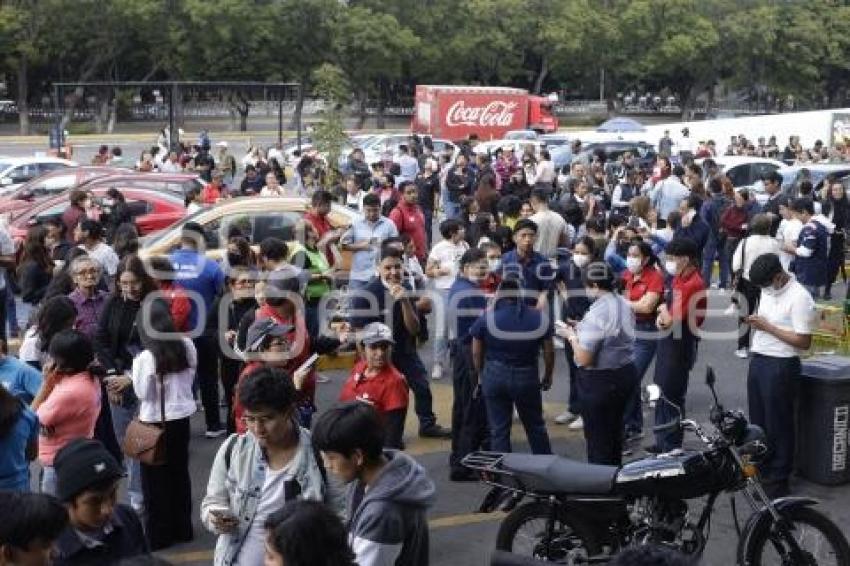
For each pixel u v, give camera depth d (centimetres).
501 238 1109
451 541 766
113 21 5422
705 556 732
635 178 2173
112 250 1160
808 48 6644
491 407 812
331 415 411
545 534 627
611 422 787
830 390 846
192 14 5412
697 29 6372
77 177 2159
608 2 6512
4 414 538
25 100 5472
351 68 5938
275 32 5706
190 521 756
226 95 4475
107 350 767
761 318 812
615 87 6906
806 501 639
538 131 4978
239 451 473
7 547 373
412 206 1406
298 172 2492
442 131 4791
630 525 616
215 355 967
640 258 938
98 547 427
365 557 395
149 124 5775
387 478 408
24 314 1420
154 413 721
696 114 7362
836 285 1841
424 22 6056
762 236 1287
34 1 5272
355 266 1205
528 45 6366
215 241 1367
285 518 338
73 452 428
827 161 3178
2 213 1856
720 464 623
